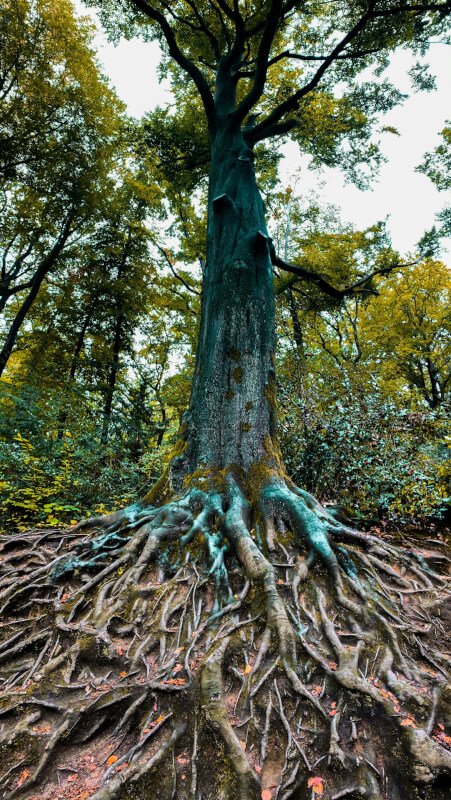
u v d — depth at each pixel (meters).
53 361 16.39
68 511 7.46
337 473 6.66
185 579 3.76
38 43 13.59
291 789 2.32
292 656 3.01
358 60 9.81
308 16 9.41
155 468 9.83
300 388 7.95
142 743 2.57
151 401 15.77
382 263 14.78
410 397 8.05
